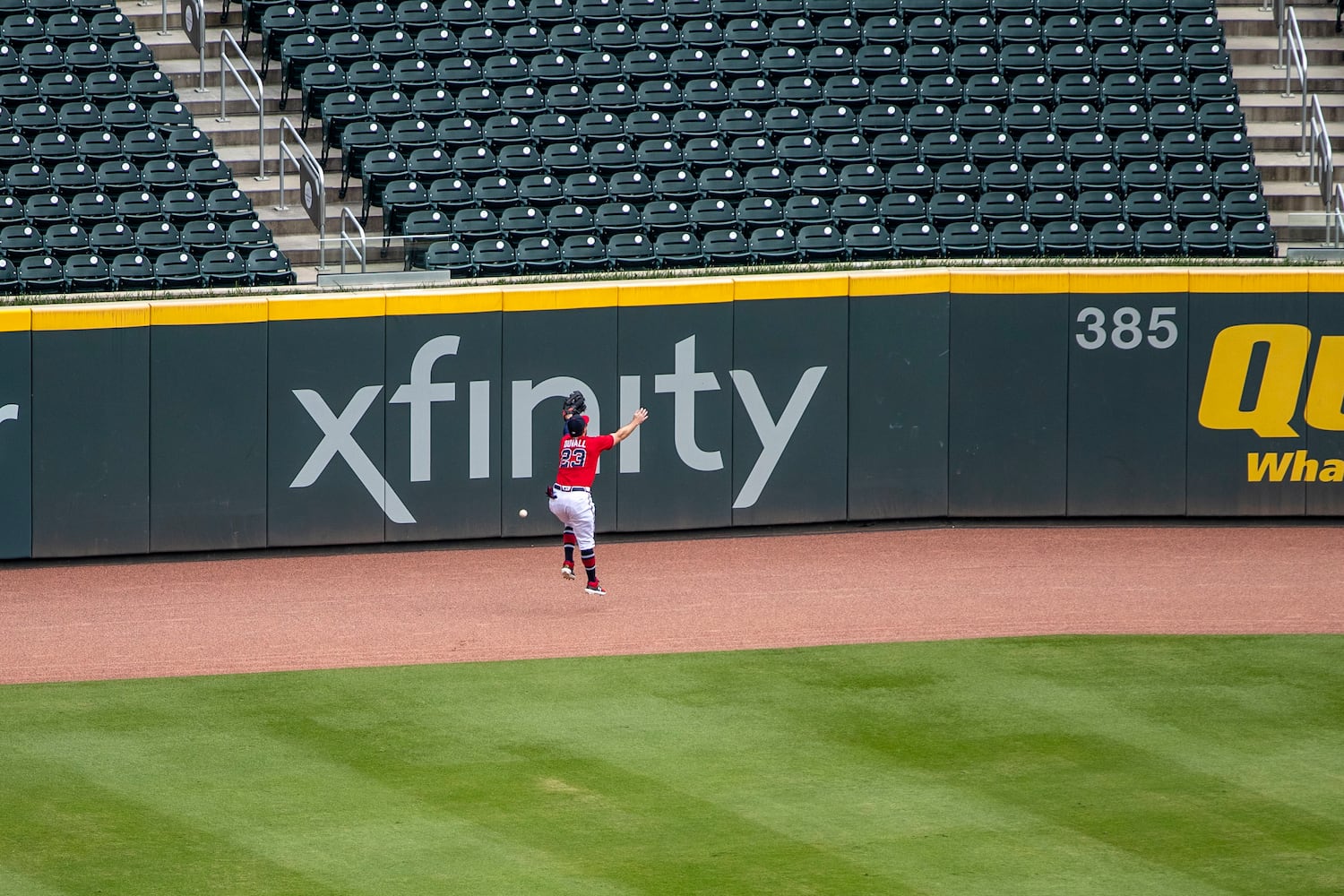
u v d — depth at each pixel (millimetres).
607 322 74938
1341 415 78438
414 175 86500
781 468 77188
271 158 91875
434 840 44281
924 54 98312
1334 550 74812
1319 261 81000
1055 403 78062
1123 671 57844
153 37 97500
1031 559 73188
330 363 72750
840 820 45656
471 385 74188
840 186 88688
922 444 78062
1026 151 91750
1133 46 100812
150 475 71750
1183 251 84812
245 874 42281
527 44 97438
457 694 55250
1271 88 101938
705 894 41344
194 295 73250
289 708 53906
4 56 90625
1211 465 78688
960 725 52656
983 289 77250
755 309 76000
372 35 97438
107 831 44750
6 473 70375
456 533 74938
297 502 73250
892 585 68875
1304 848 44188
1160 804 46844
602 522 75812
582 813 46000
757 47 99562
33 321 69688
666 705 54219
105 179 83938
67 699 54688
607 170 89688
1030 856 43594
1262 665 58562
